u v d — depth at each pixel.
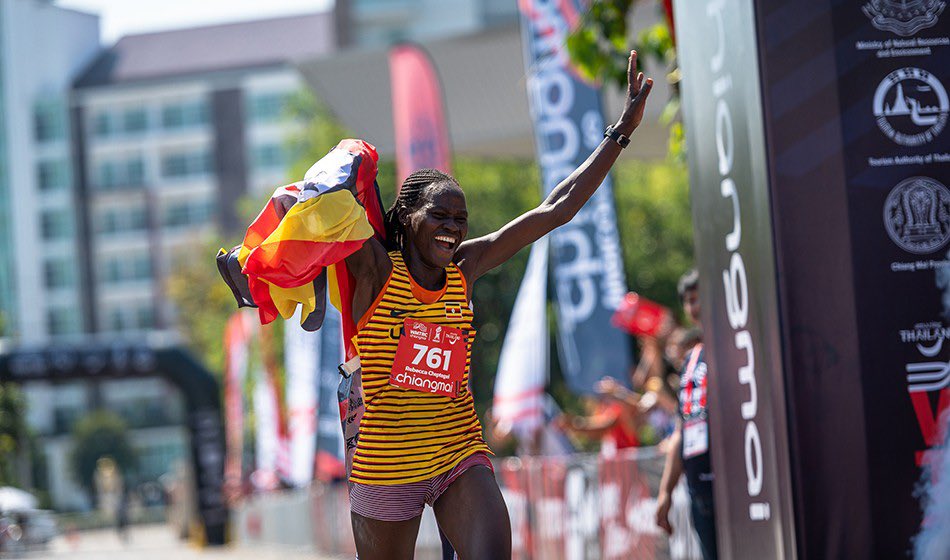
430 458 4.51
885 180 5.04
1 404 35.53
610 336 10.84
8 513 35.69
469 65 20.05
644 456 8.84
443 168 14.09
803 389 4.99
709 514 6.68
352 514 4.66
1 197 93.12
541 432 12.13
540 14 10.91
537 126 10.92
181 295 69.44
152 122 94.44
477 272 4.74
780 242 5.02
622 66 9.59
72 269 93.50
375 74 21.00
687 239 30.94
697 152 5.75
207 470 32.53
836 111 5.05
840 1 5.07
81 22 97.81
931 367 5.01
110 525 53.12
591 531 9.91
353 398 4.62
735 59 5.28
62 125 94.19
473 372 29.52
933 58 5.08
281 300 4.61
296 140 45.25
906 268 5.03
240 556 24.58
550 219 4.76
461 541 4.47
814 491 4.97
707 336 5.73
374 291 4.55
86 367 32.91
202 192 93.81
